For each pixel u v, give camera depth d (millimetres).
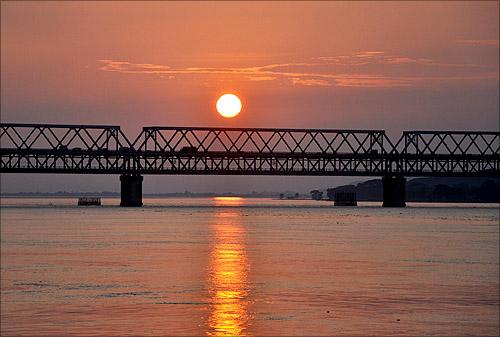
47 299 175750
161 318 157375
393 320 156500
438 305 169750
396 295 181375
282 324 152750
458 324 153125
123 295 180500
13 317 157875
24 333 146000
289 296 179875
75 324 152250
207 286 192875
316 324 153000
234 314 160500
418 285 195250
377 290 187750
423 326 151875
